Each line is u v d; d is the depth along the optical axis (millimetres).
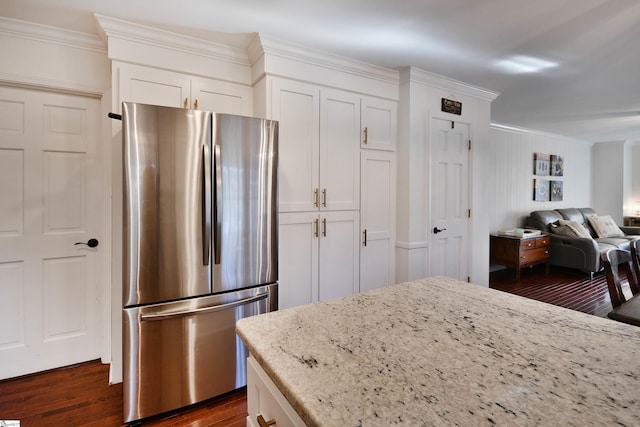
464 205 3201
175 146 1685
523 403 578
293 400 607
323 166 2473
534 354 757
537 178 5609
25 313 2143
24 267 2137
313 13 1906
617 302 1487
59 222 2223
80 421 1725
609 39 2211
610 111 4109
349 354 760
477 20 1981
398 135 2891
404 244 2838
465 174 3199
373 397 599
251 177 1903
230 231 1841
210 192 1768
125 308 1623
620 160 6457
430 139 2908
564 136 5984
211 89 2309
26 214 2133
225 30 2094
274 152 1986
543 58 2514
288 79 2309
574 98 3547
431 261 2951
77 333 2297
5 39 1971
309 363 719
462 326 923
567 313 1025
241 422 1729
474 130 3250
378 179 2785
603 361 726
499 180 4984
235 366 1906
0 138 2051
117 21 1949
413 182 2832
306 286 2418
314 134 2422
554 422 527
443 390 618
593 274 4727
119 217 2078
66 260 2254
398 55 2479
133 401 1664
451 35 2172
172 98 2168
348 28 2080
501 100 3617
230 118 1821
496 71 2783
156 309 1682
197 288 1768
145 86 2084
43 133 2158
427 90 2893
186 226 1725
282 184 2293
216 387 1856
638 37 2180
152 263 1659
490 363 718
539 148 5641
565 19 1966
